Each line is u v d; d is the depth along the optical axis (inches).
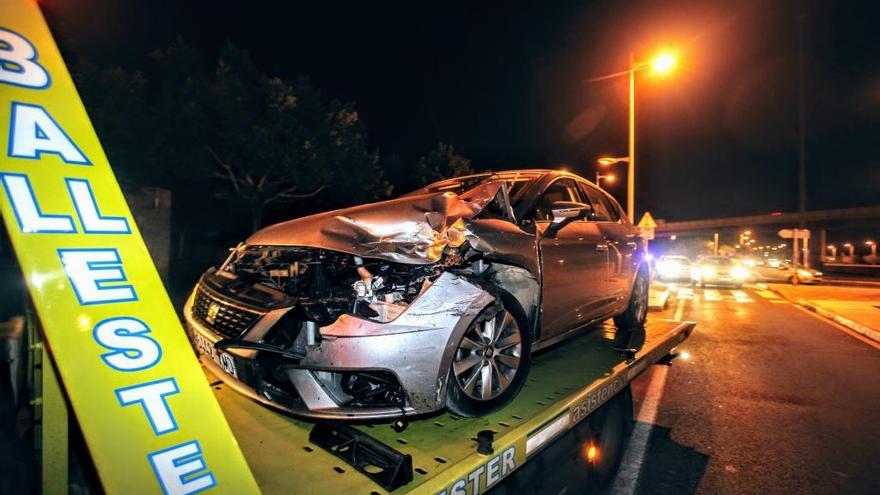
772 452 137.7
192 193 609.9
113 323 45.9
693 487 118.0
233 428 90.6
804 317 425.7
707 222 2751.0
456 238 98.0
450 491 73.0
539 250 123.0
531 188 139.4
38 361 61.4
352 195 563.5
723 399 184.4
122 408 45.3
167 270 413.1
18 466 62.2
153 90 441.1
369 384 90.8
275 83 462.0
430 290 92.1
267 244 110.0
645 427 155.3
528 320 115.9
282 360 85.8
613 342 173.9
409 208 102.7
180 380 49.5
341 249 94.3
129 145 392.5
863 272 1457.9
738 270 767.1
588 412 118.4
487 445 81.3
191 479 48.6
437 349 89.4
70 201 45.1
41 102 45.1
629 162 629.9
